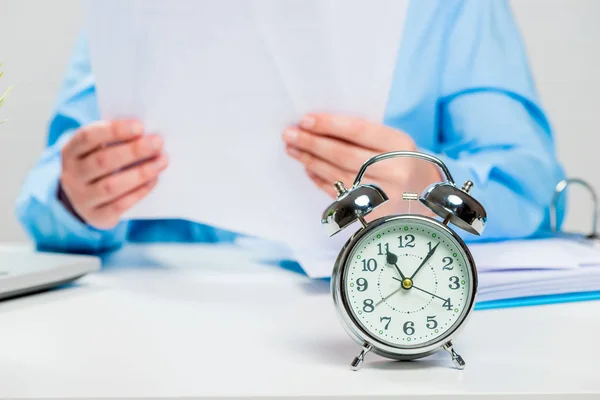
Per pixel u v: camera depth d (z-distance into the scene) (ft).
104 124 3.23
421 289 1.92
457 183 3.67
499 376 1.77
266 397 1.61
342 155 3.11
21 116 6.45
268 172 3.19
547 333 2.24
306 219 3.25
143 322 2.36
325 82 3.07
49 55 6.42
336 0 2.99
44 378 1.73
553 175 4.24
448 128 4.70
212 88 3.08
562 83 6.46
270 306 2.63
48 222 4.07
